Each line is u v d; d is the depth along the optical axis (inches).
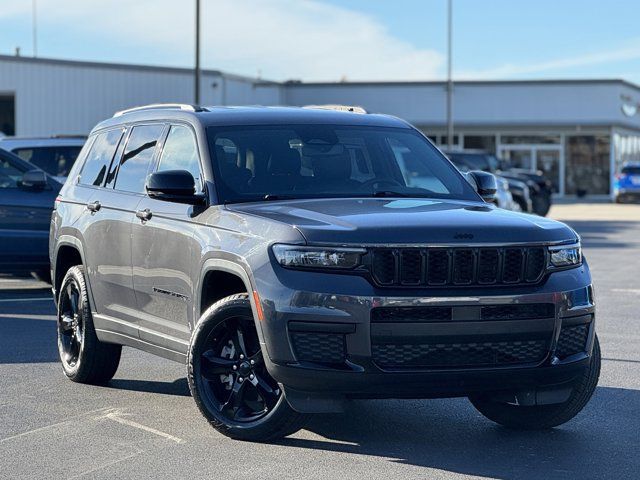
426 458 243.0
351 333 230.2
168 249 279.4
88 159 344.8
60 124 1822.1
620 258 791.1
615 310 503.5
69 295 336.5
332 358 231.9
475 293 234.2
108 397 311.1
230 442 256.8
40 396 312.5
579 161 2223.2
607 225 1242.0
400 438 261.6
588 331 251.0
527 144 2234.3
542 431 271.0
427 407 297.9
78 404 302.0
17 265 553.3
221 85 1904.5
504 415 271.4
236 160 280.1
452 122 2190.0
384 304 229.8
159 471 233.5
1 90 1817.2
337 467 235.0
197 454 246.5
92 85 1827.0
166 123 305.0
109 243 309.9
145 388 323.9
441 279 234.2
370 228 235.0
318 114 304.5
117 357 327.3
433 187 293.1
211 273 260.4
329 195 276.7
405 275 232.7
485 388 237.3
